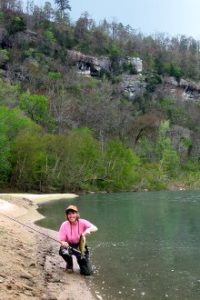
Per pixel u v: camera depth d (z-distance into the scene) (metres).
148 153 97.62
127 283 10.38
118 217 24.45
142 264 12.38
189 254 13.77
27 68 129.62
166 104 147.62
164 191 63.47
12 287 8.70
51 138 59.91
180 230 19.12
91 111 106.62
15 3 162.12
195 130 129.75
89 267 11.12
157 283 10.34
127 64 168.88
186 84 179.62
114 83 156.12
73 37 167.12
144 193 55.81
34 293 8.84
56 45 153.88
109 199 42.03
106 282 10.45
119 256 13.56
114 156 65.06
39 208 31.53
